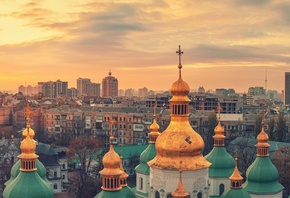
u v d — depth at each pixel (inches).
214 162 3371.1
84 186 5516.7
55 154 5895.7
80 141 7440.9
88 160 6934.1
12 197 2645.2
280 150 5905.5
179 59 2603.3
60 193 5580.7
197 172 2485.2
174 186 2474.2
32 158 2701.8
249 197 2864.2
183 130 2541.8
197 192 2485.2
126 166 7017.7
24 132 3233.3
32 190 2657.5
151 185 2578.7
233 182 2861.7
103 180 2509.8
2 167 5900.6
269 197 3257.9
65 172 6348.4
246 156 6294.3
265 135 3351.4
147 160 3518.7
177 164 2461.9
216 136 3440.0
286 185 5438.0
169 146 2482.8
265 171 3284.9
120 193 2513.5
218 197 3314.5
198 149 2514.8
